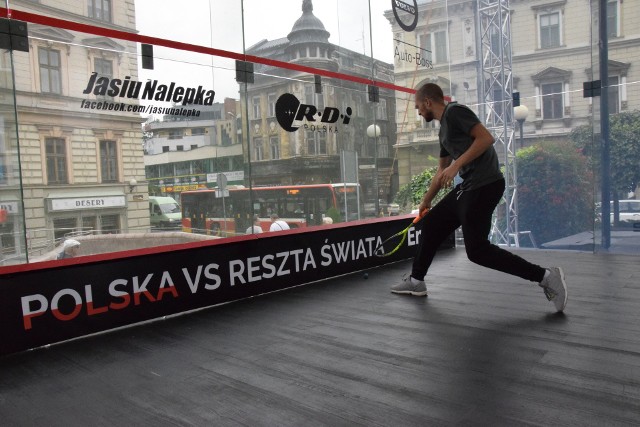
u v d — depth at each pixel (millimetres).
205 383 1876
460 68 14180
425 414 1536
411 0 5918
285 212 6219
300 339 2395
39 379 2008
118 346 2414
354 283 3783
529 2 16469
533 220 12531
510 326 2449
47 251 3395
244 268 3389
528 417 1483
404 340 2305
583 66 15922
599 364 1894
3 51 2455
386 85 5473
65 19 2998
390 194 5863
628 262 4234
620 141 5395
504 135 11133
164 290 2949
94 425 1567
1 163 2455
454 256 4945
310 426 1489
